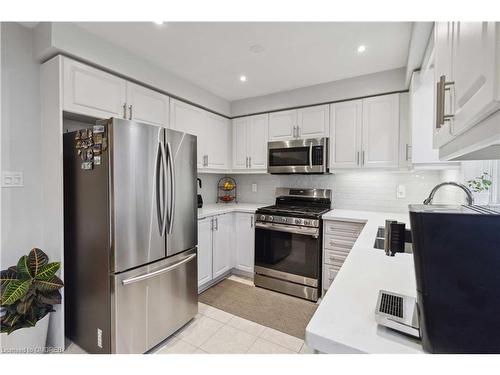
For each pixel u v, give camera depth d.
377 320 0.61
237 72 2.44
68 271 1.79
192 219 2.10
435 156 1.91
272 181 3.42
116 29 1.75
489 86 0.47
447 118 0.76
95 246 1.62
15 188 1.74
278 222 2.65
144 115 2.21
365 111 2.51
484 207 0.67
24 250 1.78
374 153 2.47
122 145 1.56
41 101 1.81
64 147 1.78
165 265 1.86
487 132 0.54
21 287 1.46
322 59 2.17
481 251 0.50
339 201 2.95
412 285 0.83
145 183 1.70
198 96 2.79
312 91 2.77
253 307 2.35
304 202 3.11
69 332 1.80
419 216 0.54
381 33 1.77
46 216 1.81
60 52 1.68
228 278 3.01
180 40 1.89
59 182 1.71
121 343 1.58
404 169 2.34
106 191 1.55
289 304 2.41
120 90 2.01
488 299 0.50
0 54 1.65
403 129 2.34
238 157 3.34
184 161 2.01
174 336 1.92
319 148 2.68
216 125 3.12
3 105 1.68
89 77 1.81
